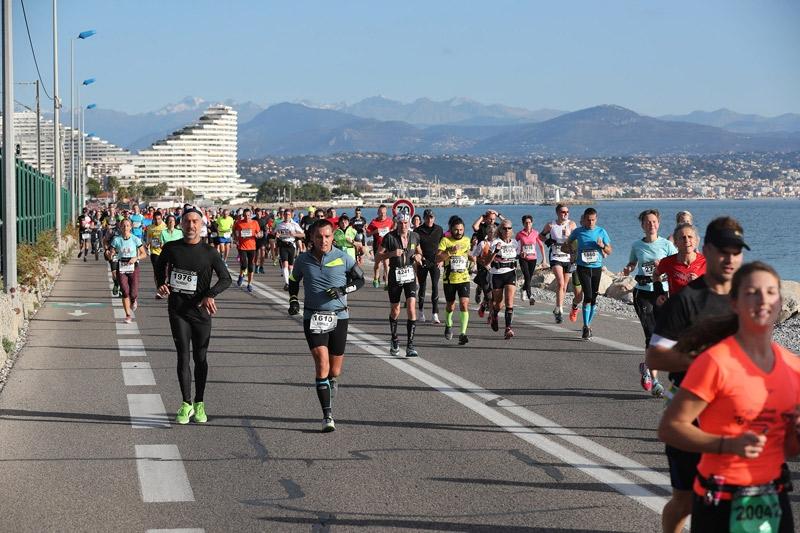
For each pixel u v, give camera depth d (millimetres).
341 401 10859
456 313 20797
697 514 4496
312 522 6578
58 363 13531
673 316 5738
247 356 14359
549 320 19688
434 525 6496
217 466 8047
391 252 14297
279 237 26938
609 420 9781
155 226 23297
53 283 28297
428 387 11742
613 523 6488
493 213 21375
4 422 9727
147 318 19391
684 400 4414
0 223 21281
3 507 6902
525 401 10836
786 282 24891
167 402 10773
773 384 4391
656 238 12148
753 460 4398
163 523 6543
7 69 19250
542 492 7242
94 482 7551
